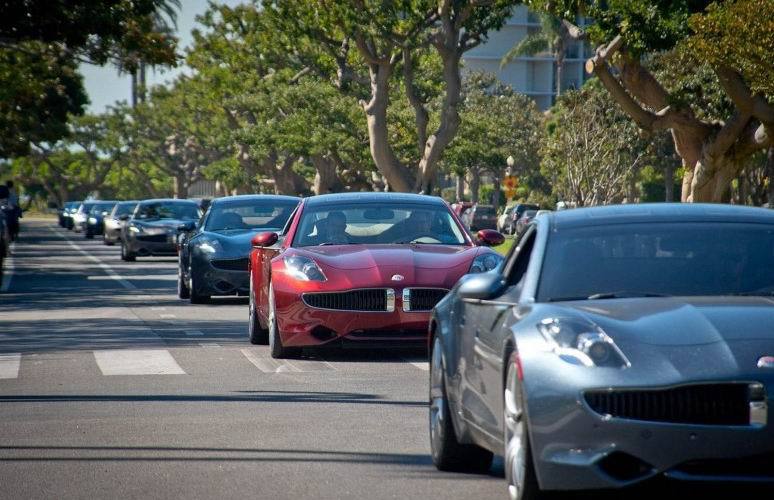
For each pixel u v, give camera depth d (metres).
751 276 18.48
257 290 41.47
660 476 15.68
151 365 36.62
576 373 15.97
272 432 25.20
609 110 187.38
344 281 35.59
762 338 16.14
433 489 19.75
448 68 146.00
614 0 95.12
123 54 99.62
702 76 109.12
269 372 34.62
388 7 141.75
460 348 20.20
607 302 17.67
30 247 159.00
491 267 36.00
